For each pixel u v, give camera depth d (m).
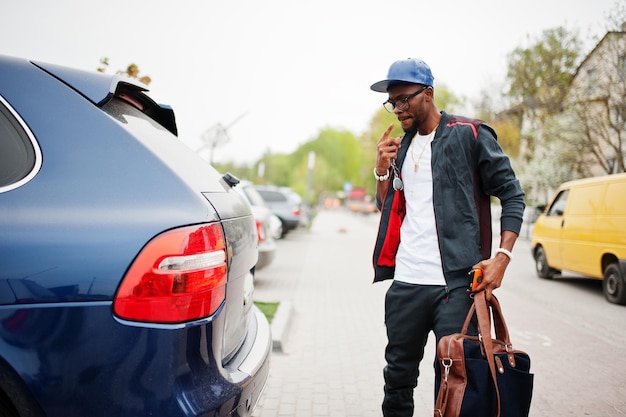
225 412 1.90
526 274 11.98
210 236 1.94
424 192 2.68
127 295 1.78
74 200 1.87
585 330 6.37
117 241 1.82
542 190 25.80
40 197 1.86
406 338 2.69
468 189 2.57
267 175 75.06
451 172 2.58
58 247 1.80
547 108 22.84
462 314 2.49
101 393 1.77
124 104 2.32
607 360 5.05
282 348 5.14
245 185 10.77
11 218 1.82
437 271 2.59
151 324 1.79
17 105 1.97
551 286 10.11
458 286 2.53
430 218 2.65
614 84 16.52
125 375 1.77
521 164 27.44
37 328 1.76
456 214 2.56
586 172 20.86
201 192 2.06
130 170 1.94
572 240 9.59
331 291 8.87
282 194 21.52
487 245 2.63
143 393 1.77
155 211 1.88
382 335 5.88
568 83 21.75
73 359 1.76
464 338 2.32
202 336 1.87
